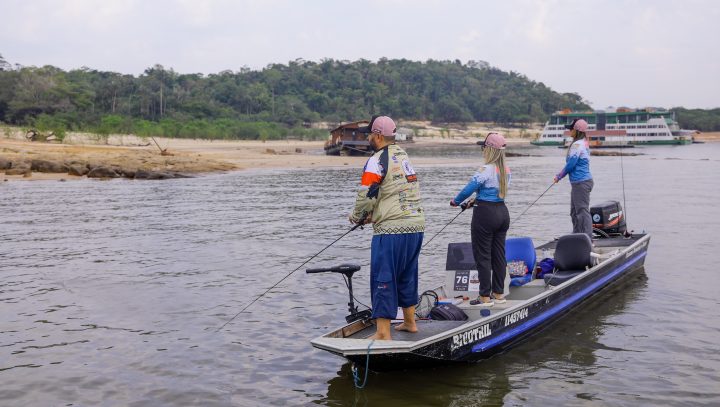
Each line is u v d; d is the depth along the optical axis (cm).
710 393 555
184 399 552
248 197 2288
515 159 6119
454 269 757
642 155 7094
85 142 7031
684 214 1733
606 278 888
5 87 11656
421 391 568
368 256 1166
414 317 639
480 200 701
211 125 12219
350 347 558
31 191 2469
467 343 613
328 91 19425
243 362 639
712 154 7388
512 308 666
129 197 2264
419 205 607
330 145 6575
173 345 686
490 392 564
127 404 541
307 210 1883
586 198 1022
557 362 635
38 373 609
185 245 1278
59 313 802
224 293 896
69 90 12594
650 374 600
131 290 913
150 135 9850
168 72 17838
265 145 10194
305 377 602
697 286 919
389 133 591
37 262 1108
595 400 545
